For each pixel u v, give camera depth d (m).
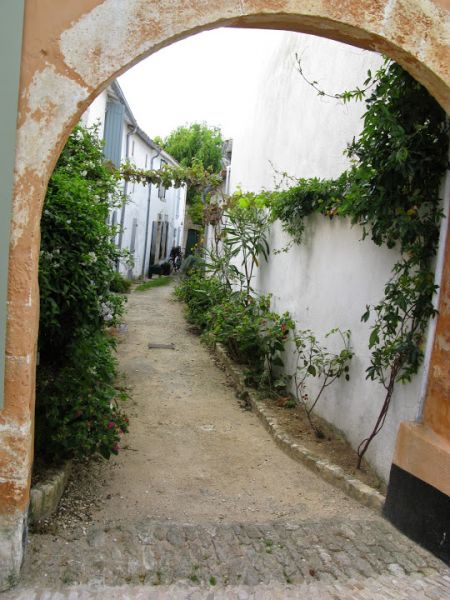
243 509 4.17
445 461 3.43
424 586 3.17
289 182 7.76
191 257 15.56
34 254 2.97
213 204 12.99
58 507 3.88
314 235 6.42
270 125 9.27
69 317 4.53
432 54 3.23
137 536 3.52
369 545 3.59
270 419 6.18
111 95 11.87
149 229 22.48
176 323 12.06
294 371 6.91
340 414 5.46
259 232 8.80
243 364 8.50
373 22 3.18
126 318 12.22
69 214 4.34
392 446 4.28
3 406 2.99
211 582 3.09
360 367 5.05
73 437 4.02
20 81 2.90
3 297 2.94
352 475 4.66
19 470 3.02
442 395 3.64
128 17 2.96
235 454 5.38
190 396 7.28
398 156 3.60
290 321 6.98
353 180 4.85
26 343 2.98
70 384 4.23
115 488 4.36
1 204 2.90
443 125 3.76
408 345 3.90
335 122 5.93
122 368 8.30
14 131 2.90
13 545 3.00
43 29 2.90
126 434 5.65
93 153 6.66
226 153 16.31
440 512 3.46
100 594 2.92
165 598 2.92
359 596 3.04
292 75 7.95
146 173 12.70
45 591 2.92
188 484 4.59
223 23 3.14
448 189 3.71
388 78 3.92
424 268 3.90
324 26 3.24
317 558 3.39
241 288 9.68
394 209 3.99
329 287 5.89
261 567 3.26
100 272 4.87
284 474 4.92
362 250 5.09
